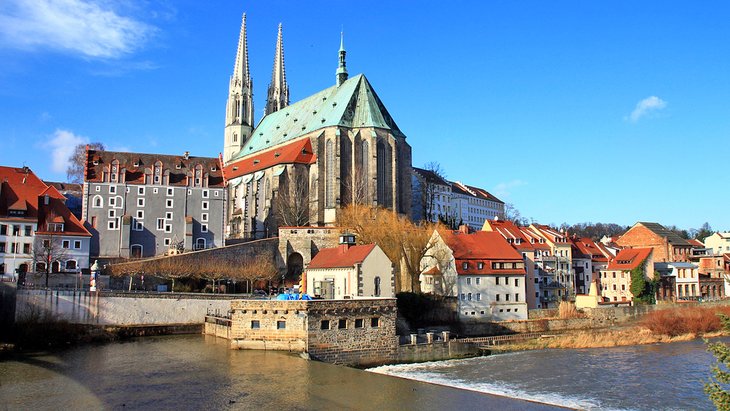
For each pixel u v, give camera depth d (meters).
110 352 81.62
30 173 135.00
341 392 60.59
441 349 87.06
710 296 171.88
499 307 118.38
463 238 125.06
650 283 154.25
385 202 176.00
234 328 81.75
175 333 100.56
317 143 177.50
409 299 107.12
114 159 146.12
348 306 79.12
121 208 143.38
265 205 178.50
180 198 148.88
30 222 120.44
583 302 134.50
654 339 107.31
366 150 176.25
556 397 65.00
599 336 106.19
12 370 70.06
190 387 61.75
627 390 68.81
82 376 66.75
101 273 117.75
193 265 120.31
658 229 189.38
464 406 57.16
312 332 76.69
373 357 80.75
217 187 152.50
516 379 73.69
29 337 86.19
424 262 122.44
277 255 136.00
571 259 158.75
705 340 39.91
